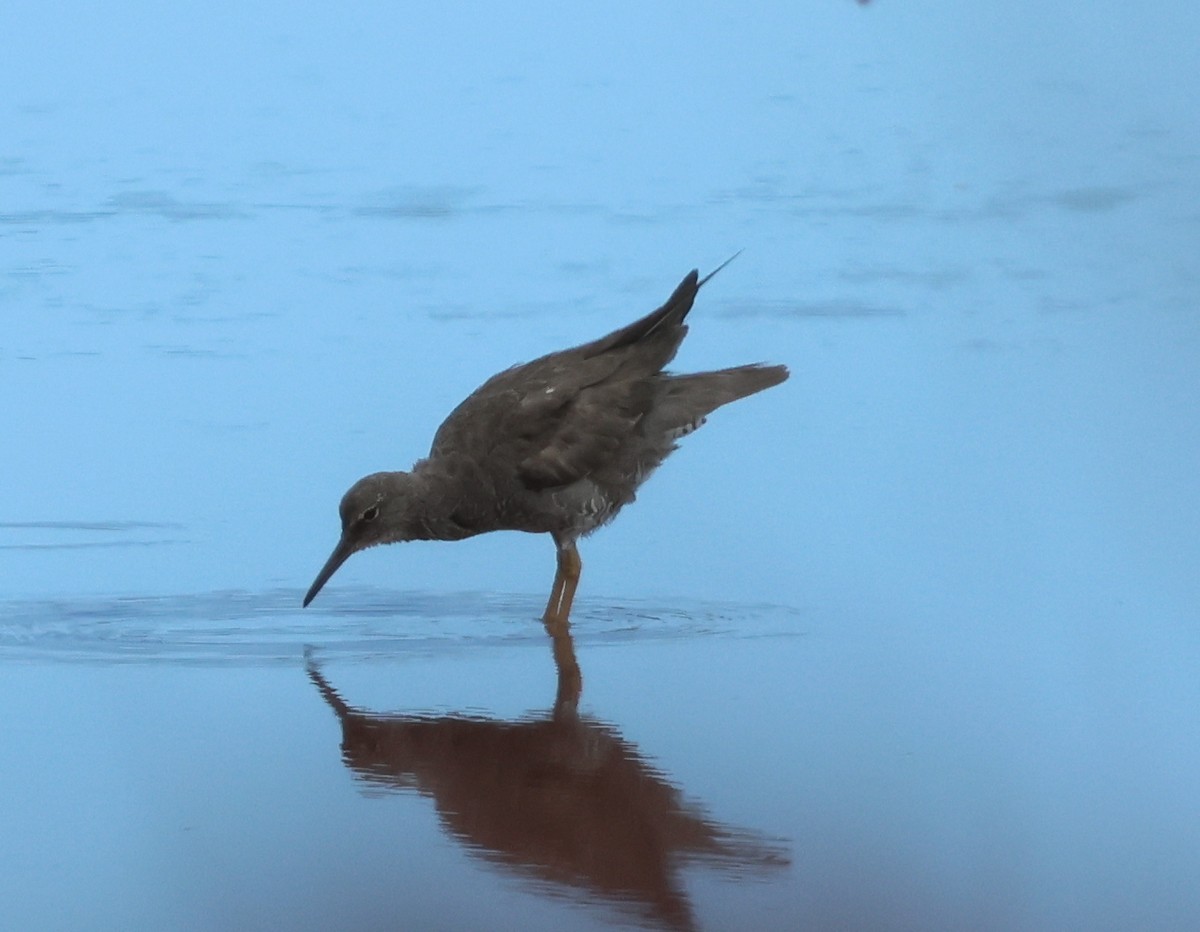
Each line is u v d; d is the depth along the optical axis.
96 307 19.61
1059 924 8.55
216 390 17.48
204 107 26.75
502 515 14.48
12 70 27.97
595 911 8.71
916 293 20.34
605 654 12.66
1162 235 21.91
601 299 19.95
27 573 13.86
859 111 26.91
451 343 18.67
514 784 10.32
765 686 11.91
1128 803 9.98
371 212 22.89
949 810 9.89
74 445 16.19
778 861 9.28
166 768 10.45
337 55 28.84
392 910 8.67
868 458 16.09
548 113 26.78
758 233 22.31
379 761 10.63
